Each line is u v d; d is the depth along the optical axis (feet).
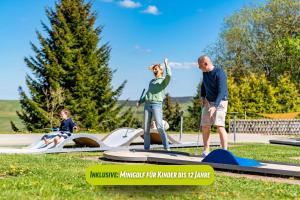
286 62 136.26
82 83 112.78
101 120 118.01
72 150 42.39
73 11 114.93
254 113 101.55
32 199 18.24
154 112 38.83
